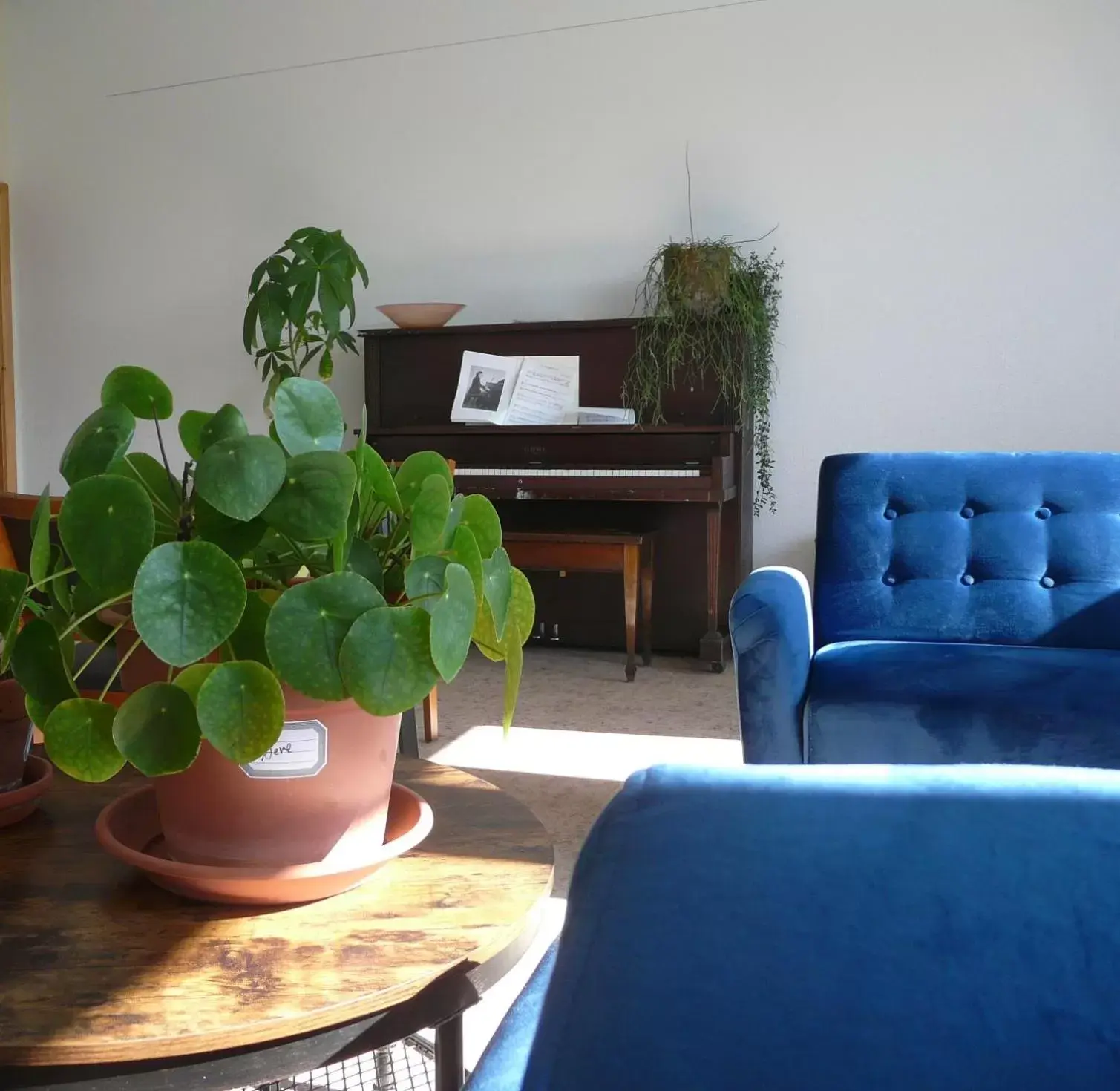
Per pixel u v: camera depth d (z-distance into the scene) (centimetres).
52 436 580
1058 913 38
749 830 42
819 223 448
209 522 71
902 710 201
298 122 522
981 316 432
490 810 98
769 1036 38
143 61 548
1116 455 247
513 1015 68
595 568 405
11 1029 62
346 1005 65
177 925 75
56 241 570
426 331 461
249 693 69
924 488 251
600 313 479
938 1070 37
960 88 428
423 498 78
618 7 467
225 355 546
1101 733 192
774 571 227
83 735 70
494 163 491
